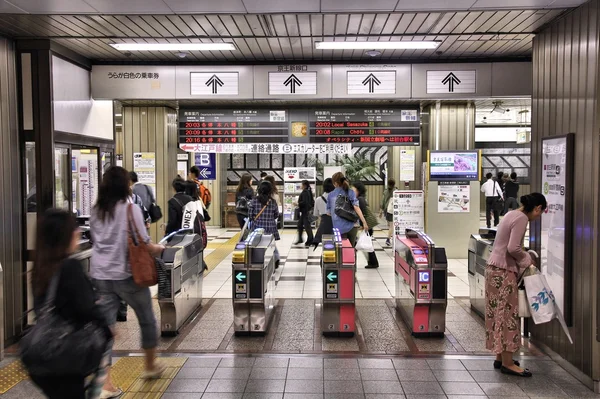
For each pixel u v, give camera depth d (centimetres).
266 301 578
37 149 583
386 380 444
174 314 561
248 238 598
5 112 552
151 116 1048
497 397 411
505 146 2105
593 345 421
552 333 504
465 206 1073
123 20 549
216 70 773
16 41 588
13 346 539
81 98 711
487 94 767
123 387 427
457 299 732
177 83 772
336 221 839
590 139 432
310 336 564
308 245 1261
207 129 945
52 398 284
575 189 459
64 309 281
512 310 452
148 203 667
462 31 599
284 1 481
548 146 510
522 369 456
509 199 1609
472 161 1059
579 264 448
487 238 645
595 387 420
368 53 730
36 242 286
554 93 508
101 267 404
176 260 565
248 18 557
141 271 402
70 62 680
